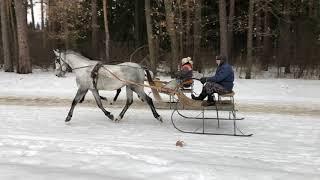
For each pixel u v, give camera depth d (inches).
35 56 1250.0
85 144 376.5
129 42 1416.1
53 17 1225.4
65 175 254.5
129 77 508.7
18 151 332.8
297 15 1251.8
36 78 963.3
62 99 707.4
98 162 298.5
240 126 492.7
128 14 1624.0
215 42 1398.9
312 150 376.5
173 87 488.7
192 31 1268.5
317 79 984.9
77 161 301.6
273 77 1031.0
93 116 555.2
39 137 412.8
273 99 716.0
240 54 1237.7
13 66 1213.1
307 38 1138.0
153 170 278.8
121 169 281.4
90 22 1353.3
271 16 1378.0
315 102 682.8
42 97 732.0
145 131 461.1
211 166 289.9
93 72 504.7
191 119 539.8
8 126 478.0
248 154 358.0
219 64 471.8
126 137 424.5
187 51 1155.3
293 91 791.7
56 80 921.5
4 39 1133.7
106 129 470.3
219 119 504.7
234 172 274.8
